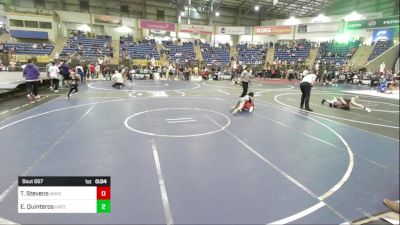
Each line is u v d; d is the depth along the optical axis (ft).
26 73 32.96
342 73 81.61
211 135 20.34
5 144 17.01
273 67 97.25
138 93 42.75
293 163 15.43
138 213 10.09
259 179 13.23
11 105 29.84
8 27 88.63
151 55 97.60
